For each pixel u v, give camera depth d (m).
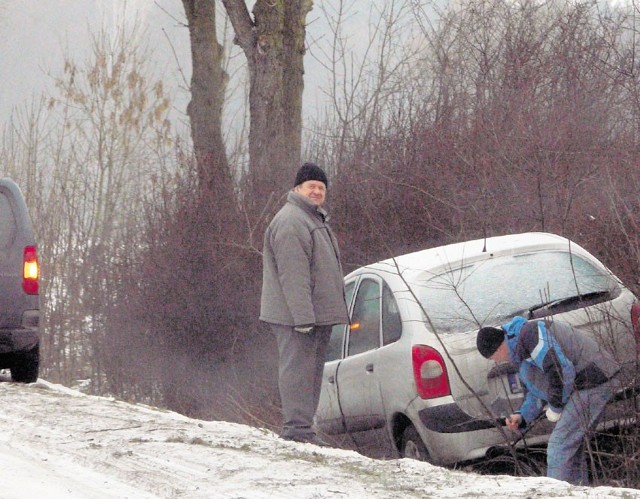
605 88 43.03
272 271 26.72
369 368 27.56
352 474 18.30
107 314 48.75
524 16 51.97
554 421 23.34
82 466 19.48
